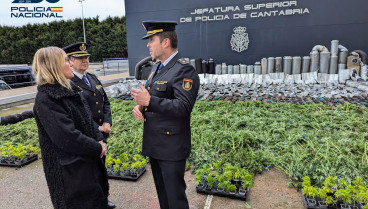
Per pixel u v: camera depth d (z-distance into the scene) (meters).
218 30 12.09
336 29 10.57
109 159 3.47
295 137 4.23
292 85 9.55
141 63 10.13
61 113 1.69
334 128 4.87
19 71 15.00
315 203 2.61
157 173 2.29
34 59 1.73
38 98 1.69
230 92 9.05
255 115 5.86
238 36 11.80
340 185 2.78
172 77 1.94
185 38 12.70
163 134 2.02
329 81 9.51
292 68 10.55
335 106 6.83
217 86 10.14
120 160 3.53
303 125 5.04
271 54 11.52
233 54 12.05
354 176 3.07
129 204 2.86
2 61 50.94
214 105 7.17
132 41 13.64
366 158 3.49
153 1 12.88
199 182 2.95
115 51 44.47
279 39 11.32
